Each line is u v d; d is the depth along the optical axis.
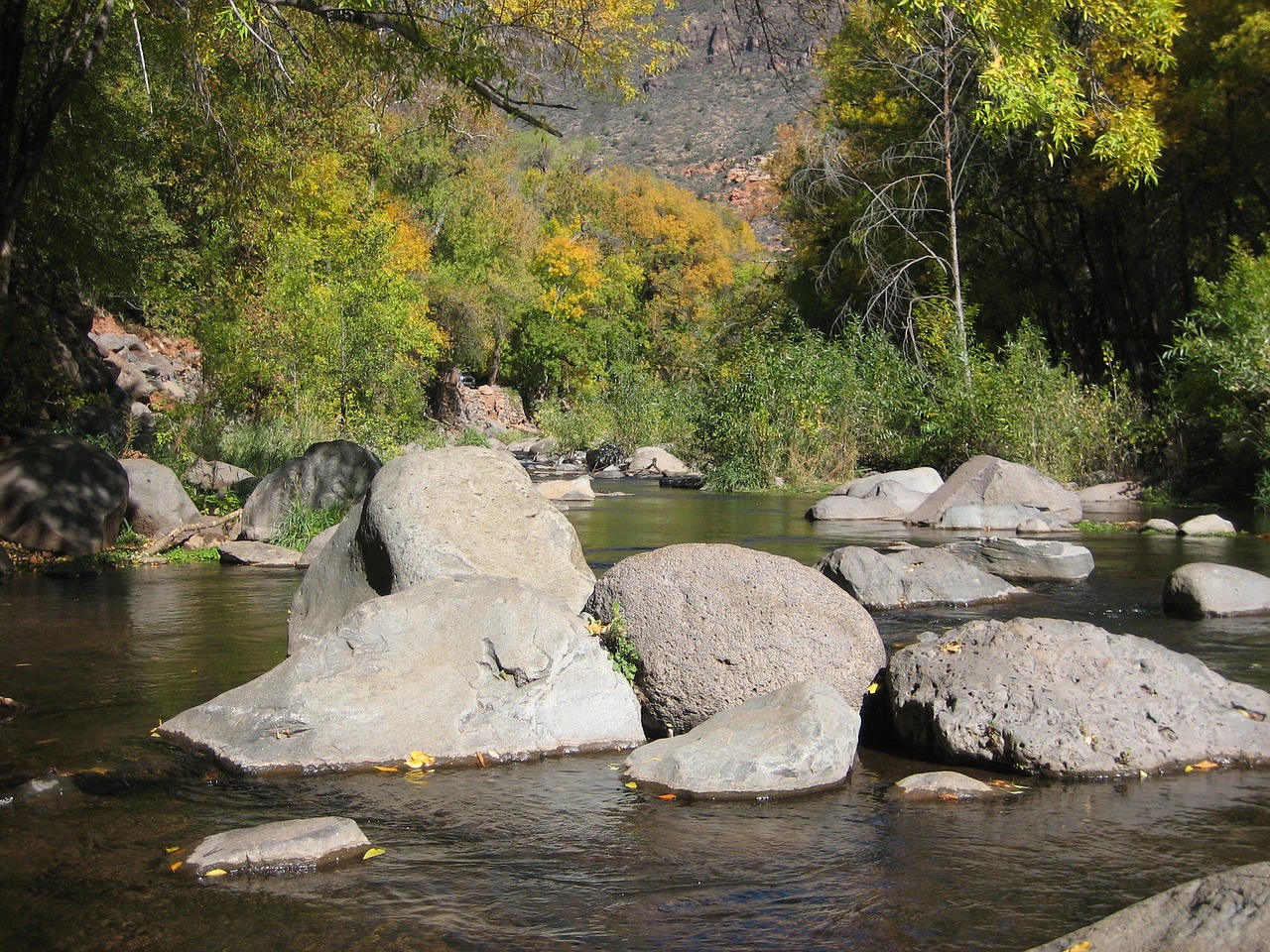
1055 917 3.52
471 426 47.44
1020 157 27.33
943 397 22.34
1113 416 20.89
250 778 4.91
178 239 21.09
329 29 13.57
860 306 32.44
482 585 5.81
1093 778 4.89
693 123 105.56
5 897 3.65
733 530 14.52
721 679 5.57
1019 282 30.61
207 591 9.79
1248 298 18.52
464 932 3.42
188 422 19.16
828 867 3.94
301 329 19.91
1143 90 21.41
